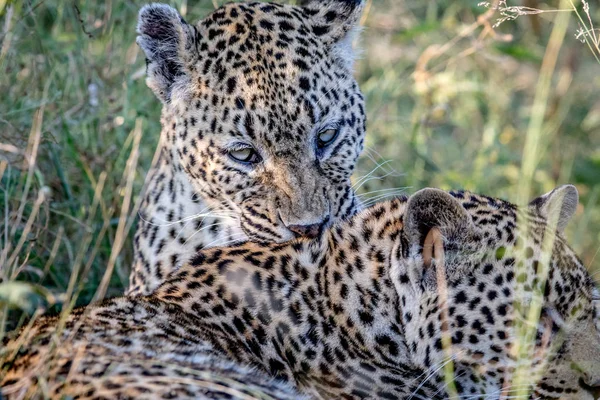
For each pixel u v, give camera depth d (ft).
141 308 31.83
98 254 42.29
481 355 31.09
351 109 40.29
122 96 47.09
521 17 57.67
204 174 39.73
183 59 39.45
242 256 33.47
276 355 32.12
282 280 32.68
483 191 49.26
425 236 30.86
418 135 52.06
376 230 32.76
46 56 46.06
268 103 38.22
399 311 31.81
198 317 32.01
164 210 41.19
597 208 49.01
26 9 46.32
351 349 32.09
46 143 43.01
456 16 59.88
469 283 31.12
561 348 31.40
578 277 31.94
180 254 40.63
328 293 32.30
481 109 55.88
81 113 45.83
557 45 33.86
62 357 28.25
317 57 39.47
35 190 40.68
